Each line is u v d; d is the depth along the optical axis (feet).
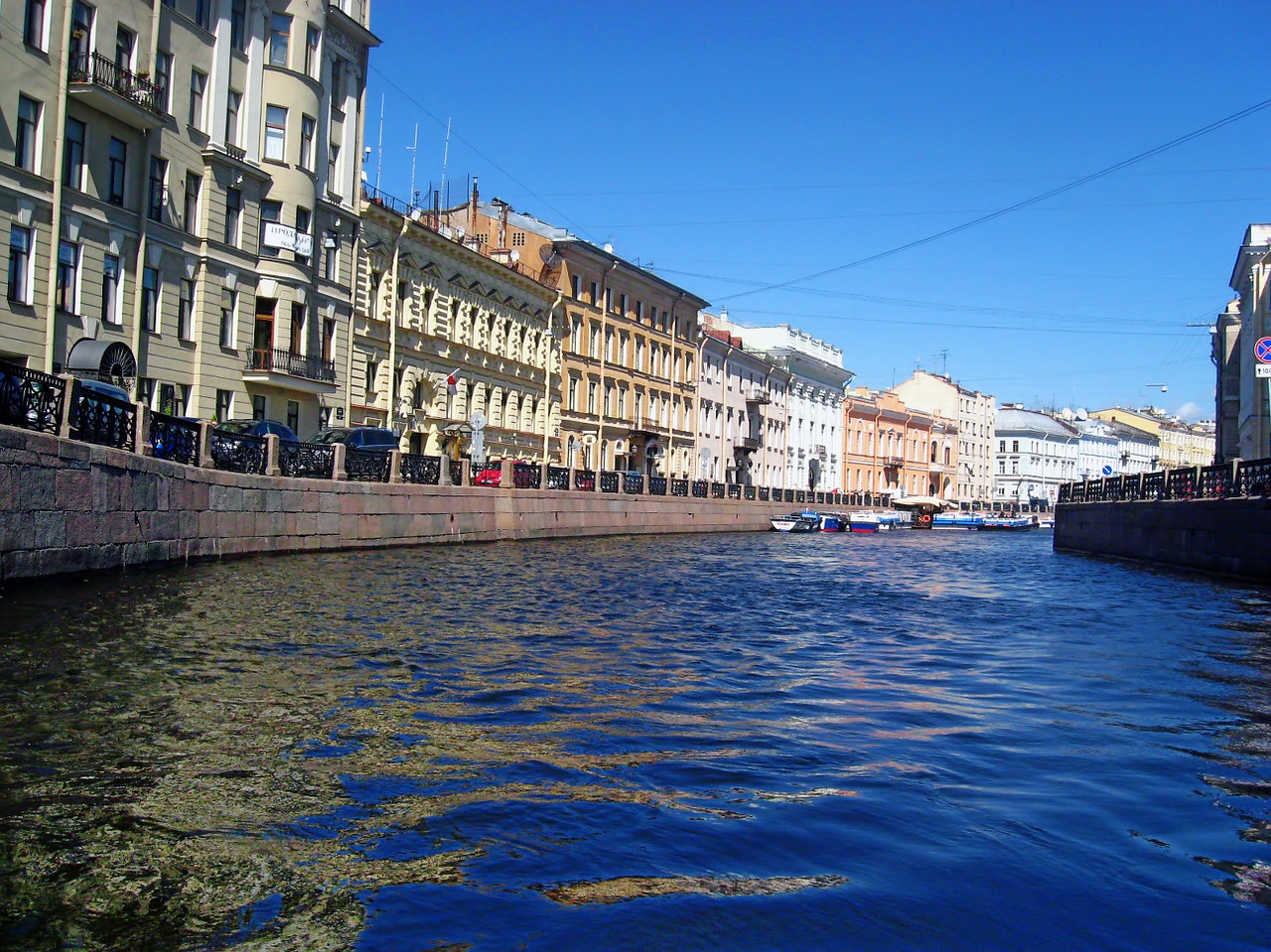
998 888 14.88
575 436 191.93
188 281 102.27
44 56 84.58
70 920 13.43
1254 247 140.97
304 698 26.63
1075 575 89.97
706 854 16.11
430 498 100.83
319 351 120.16
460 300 154.40
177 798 18.26
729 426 254.68
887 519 262.47
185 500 62.34
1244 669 35.60
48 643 32.19
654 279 217.56
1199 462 543.80
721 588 67.82
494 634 39.91
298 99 114.11
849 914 13.89
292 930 13.23
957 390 378.12
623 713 26.55
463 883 14.83
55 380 47.88
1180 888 14.99
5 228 81.15
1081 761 22.30
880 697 29.73
